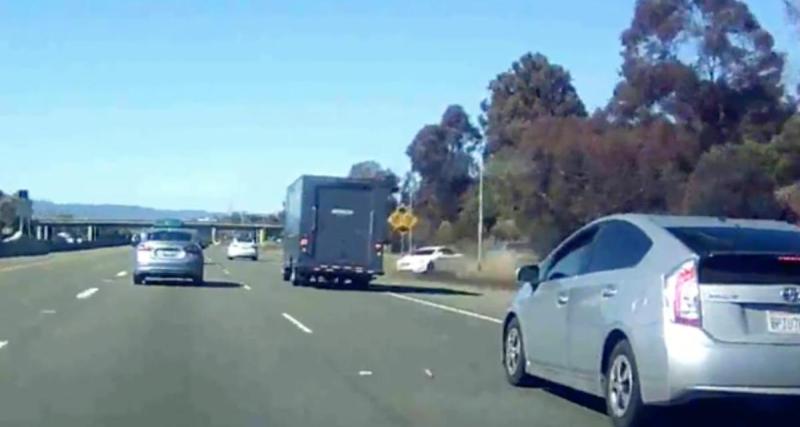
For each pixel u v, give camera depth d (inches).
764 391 389.1
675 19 1983.3
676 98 1995.6
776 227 440.1
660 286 405.7
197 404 482.9
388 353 686.5
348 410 473.1
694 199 1781.5
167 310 989.8
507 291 1560.0
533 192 2138.3
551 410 477.1
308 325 874.1
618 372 426.9
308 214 1470.2
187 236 1460.4
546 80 3063.5
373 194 1477.6
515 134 2933.1
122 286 1373.0
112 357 644.1
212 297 1192.2
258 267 2299.5
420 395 515.8
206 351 681.6
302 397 506.3
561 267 500.1
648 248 427.8
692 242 410.9
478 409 478.9
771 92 1983.3
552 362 491.5
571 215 2095.2
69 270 1863.9
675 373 392.2
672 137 1982.0
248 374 580.1
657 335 400.2
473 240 3112.7
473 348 719.7
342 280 1585.9
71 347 692.1
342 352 688.4
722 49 1975.9
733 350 388.2
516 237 2518.5
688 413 449.4
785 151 1760.6
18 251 2901.1
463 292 1491.1
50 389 521.3
